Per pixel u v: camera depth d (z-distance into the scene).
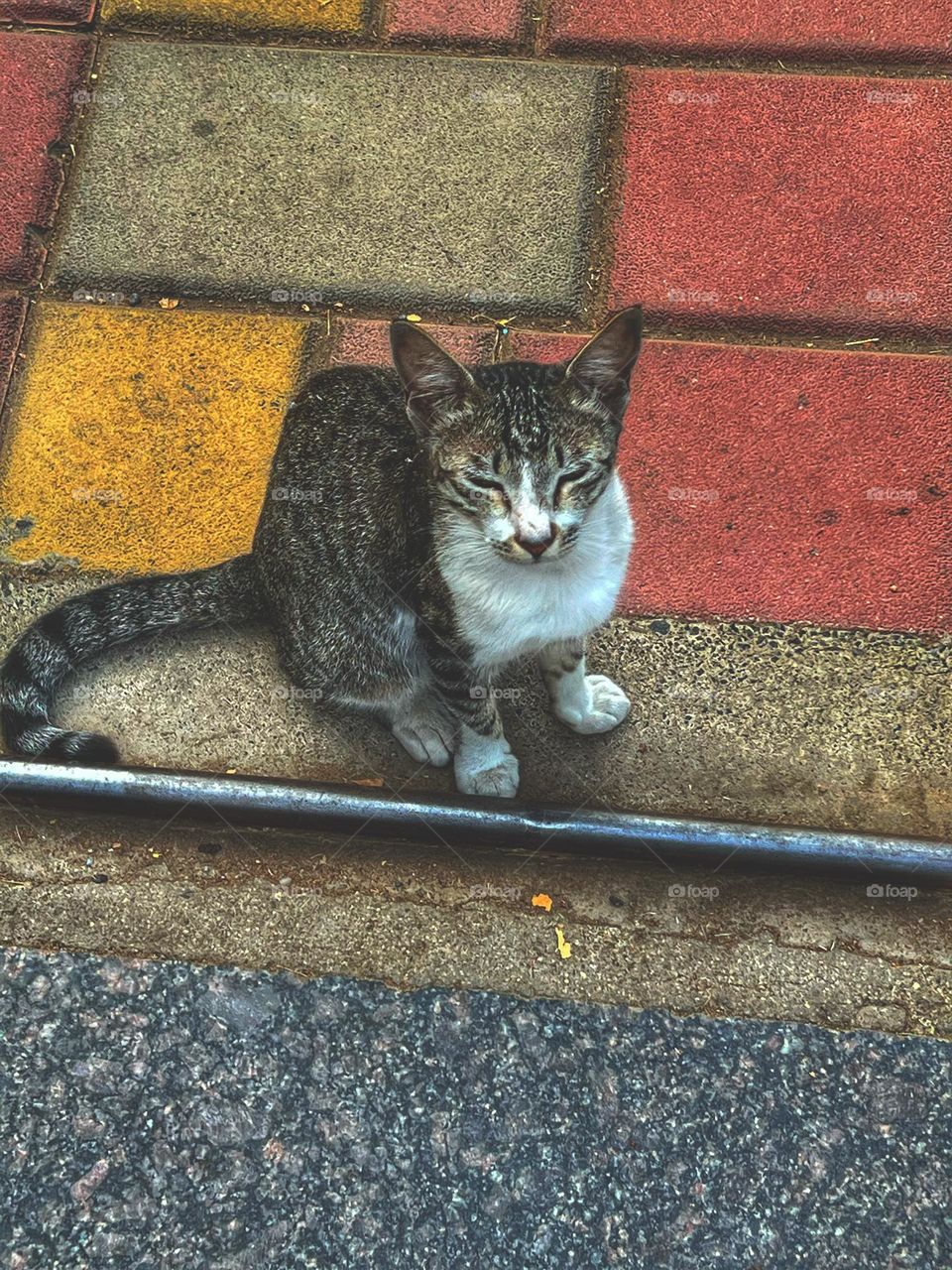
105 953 1.22
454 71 1.48
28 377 1.38
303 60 1.48
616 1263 1.16
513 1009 1.21
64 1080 1.20
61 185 1.44
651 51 1.48
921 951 1.22
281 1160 1.18
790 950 1.22
